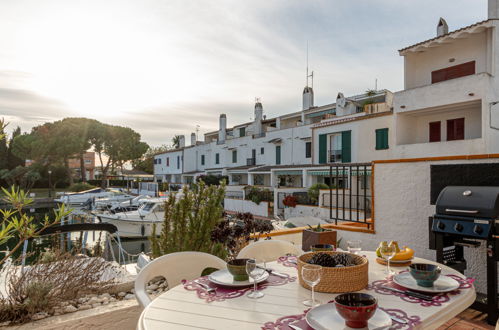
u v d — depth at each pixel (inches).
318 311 63.5
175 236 179.8
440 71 632.4
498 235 111.6
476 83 518.3
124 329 131.8
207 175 1391.5
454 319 118.5
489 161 135.4
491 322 114.0
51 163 1720.0
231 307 69.7
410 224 168.7
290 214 719.7
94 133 1840.6
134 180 2154.3
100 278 184.1
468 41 593.9
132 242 603.5
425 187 162.4
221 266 111.8
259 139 1178.0
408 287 79.0
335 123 776.9
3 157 1738.4
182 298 75.9
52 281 146.1
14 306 133.0
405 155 615.2
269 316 64.4
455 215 122.3
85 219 631.2
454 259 138.7
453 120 606.9
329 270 78.5
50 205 1288.1
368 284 85.7
